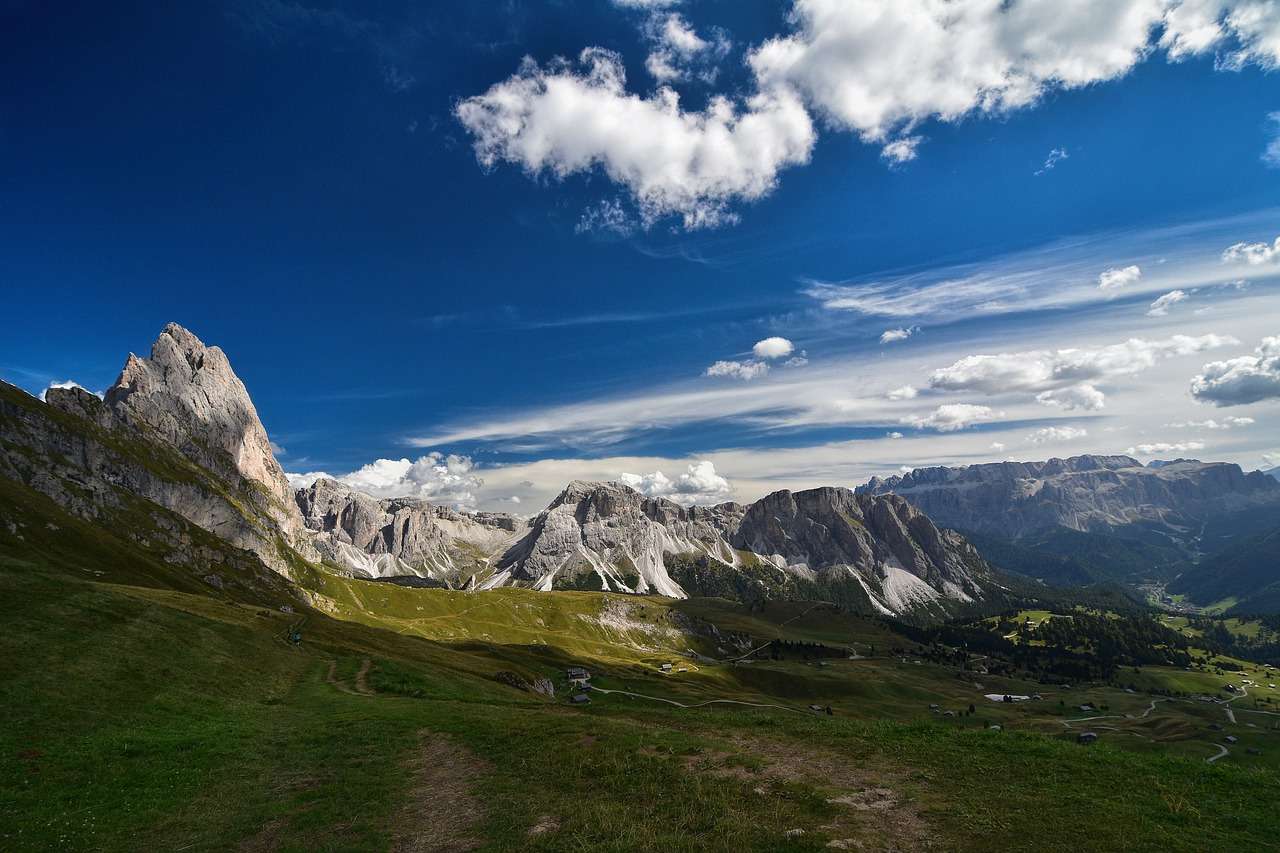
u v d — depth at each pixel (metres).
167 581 170.25
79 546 156.62
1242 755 156.00
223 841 25.41
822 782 26.52
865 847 19.97
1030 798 23.53
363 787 32.12
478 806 27.91
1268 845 19.55
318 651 86.56
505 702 61.25
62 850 23.91
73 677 42.69
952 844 20.03
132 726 38.88
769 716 41.81
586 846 21.23
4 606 49.75
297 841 25.30
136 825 26.78
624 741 34.72
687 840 21.06
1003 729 33.72
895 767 28.17
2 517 143.50
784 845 20.34
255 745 39.78
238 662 62.06
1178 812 22.02
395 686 68.75
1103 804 22.70
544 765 32.53
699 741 34.12
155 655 52.88
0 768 29.69
